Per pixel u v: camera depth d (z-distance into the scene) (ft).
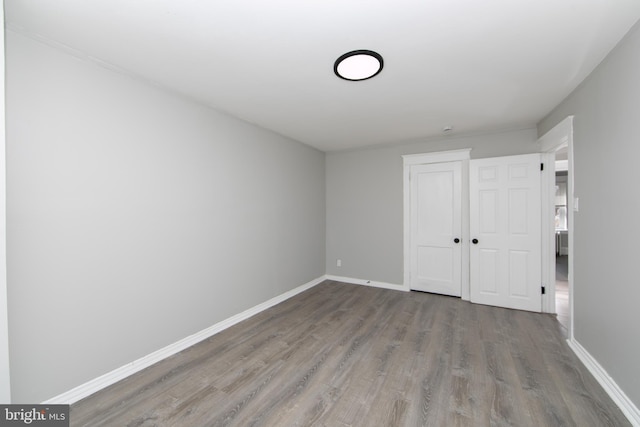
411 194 13.69
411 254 13.73
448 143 12.78
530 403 5.75
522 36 5.40
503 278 11.30
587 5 4.56
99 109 6.31
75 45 5.65
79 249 5.99
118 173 6.66
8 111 5.05
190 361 7.46
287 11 4.66
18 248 5.18
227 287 9.64
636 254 5.24
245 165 10.41
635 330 5.27
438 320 10.07
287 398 5.97
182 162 8.16
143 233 7.18
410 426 5.17
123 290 6.75
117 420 5.38
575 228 7.81
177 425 5.25
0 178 3.96
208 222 8.96
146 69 6.63
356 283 15.21
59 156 5.70
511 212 11.17
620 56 5.63
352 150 15.24
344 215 15.57
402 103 8.73
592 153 6.85
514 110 9.37
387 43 5.61
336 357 7.60
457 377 6.65
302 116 9.89
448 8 4.61
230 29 5.16
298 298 12.75
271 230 11.76
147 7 4.56
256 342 8.52
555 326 9.49
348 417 5.41
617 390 5.76
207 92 7.93
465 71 6.76
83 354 6.05
